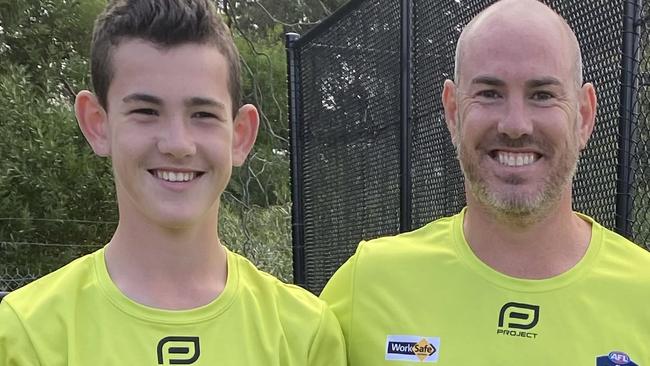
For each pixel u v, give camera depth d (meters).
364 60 4.19
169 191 1.50
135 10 1.50
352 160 4.41
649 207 2.30
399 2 3.66
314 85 5.07
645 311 1.63
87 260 1.63
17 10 6.89
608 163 2.29
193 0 1.53
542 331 1.63
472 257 1.75
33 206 6.25
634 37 2.20
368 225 4.17
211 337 1.54
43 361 1.43
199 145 1.50
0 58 6.85
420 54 3.47
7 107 6.19
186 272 1.58
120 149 1.49
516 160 1.68
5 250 6.11
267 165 8.75
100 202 6.49
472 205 1.77
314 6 11.27
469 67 1.72
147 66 1.46
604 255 1.72
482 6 2.89
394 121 3.78
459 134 1.77
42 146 6.11
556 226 1.71
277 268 6.78
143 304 1.54
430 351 1.67
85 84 6.88
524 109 1.66
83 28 7.13
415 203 3.52
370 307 1.79
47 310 1.50
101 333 1.50
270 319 1.62
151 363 1.49
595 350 1.60
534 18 1.67
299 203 5.37
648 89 2.27
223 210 7.31
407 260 1.82
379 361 1.72
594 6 2.36
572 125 1.69
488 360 1.63
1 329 1.45
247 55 9.61
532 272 1.71
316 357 1.64
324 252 4.91
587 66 2.40
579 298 1.66
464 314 1.70
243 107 1.67
